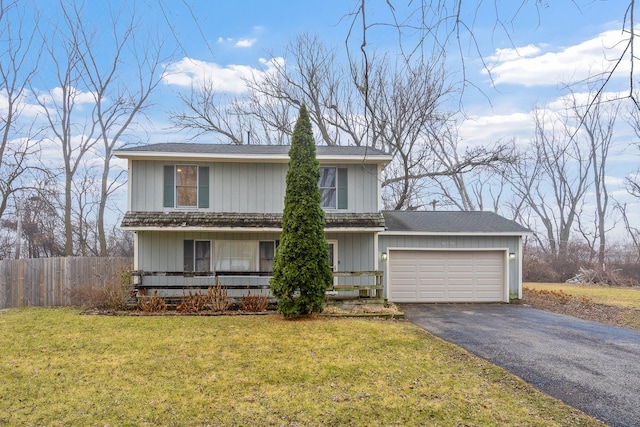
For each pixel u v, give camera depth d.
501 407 5.37
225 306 12.61
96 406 5.43
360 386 6.16
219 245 13.95
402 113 21.66
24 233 24.38
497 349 8.34
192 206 13.83
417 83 21.41
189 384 6.23
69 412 5.25
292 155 11.82
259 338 8.97
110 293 12.95
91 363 7.20
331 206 14.26
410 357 7.62
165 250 13.78
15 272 13.92
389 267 15.72
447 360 7.44
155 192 13.68
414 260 15.83
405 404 5.49
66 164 22.47
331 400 5.64
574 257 29.56
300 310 11.35
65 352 7.87
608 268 26.52
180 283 13.74
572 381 6.41
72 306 13.97
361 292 13.65
